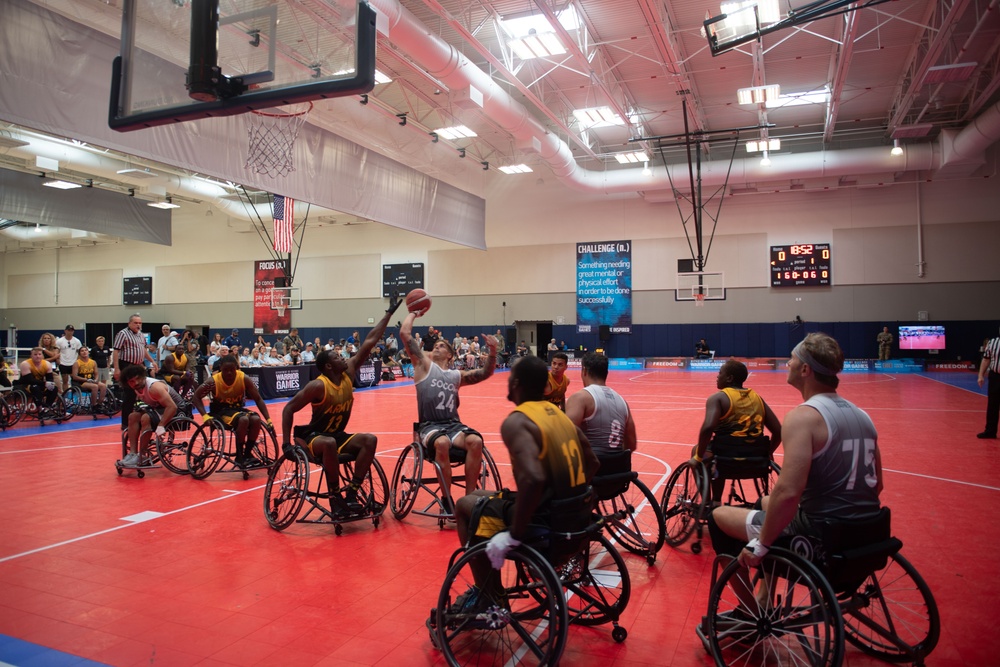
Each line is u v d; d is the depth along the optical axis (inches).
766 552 112.3
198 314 1398.9
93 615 149.9
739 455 190.2
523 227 1199.6
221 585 168.4
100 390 532.1
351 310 1298.0
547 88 800.3
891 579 166.4
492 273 1214.9
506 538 113.4
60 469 326.3
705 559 187.0
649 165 1066.1
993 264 962.1
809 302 1047.6
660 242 1122.7
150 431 310.7
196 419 506.0
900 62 735.1
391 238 1277.1
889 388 715.4
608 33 652.7
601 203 1156.5
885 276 1011.3
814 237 1043.9
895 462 315.0
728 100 869.2
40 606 155.4
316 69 159.3
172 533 216.2
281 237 949.8
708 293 1056.2
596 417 176.6
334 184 645.9
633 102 855.1
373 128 825.5
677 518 215.9
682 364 1082.7
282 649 132.3
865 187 1018.1
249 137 533.3
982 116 775.1
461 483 283.9
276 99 161.0
